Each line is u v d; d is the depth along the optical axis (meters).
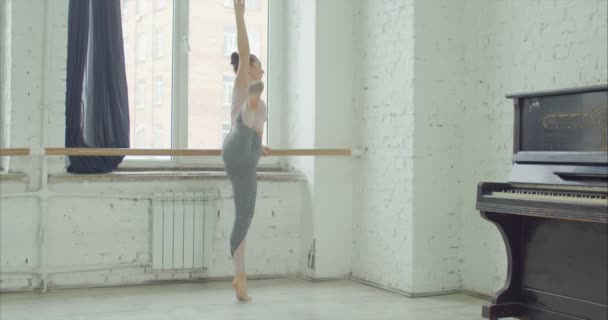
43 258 4.56
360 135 5.23
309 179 5.26
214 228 5.11
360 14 5.25
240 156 4.18
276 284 5.06
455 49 4.77
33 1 4.60
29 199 4.57
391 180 4.88
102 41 4.79
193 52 5.30
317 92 5.18
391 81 4.88
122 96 4.87
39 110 4.63
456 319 3.95
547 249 3.72
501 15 4.45
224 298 4.50
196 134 5.30
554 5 4.05
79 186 4.73
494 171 4.47
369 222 5.12
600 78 3.75
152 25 5.16
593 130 3.43
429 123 4.69
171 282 5.02
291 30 5.50
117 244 4.84
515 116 3.82
